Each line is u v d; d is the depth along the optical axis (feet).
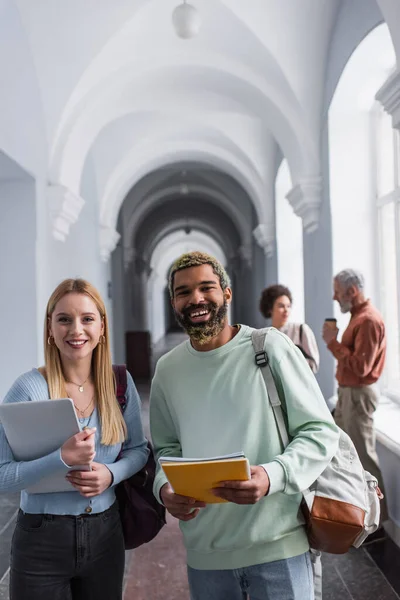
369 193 17.79
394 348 16.71
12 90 15.76
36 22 16.63
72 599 6.46
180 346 6.49
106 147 31.14
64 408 5.55
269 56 18.29
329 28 17.35
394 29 10.91
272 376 5.85
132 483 6.79
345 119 17.83
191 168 43.52
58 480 5.86
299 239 29.99
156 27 17.89
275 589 5.63
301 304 29.86
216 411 5.84
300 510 5.88
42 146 18.97
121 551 6.44
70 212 20.80
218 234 69.67
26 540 5.97
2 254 18.17
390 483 13.41
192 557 6.05
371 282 17.61
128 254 44.98
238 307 56.85
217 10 17.10
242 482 4.89
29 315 18.12
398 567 11.53
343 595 10.50
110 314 39.01
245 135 29.73
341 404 13.23
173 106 24.07
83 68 18.26
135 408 6.89
